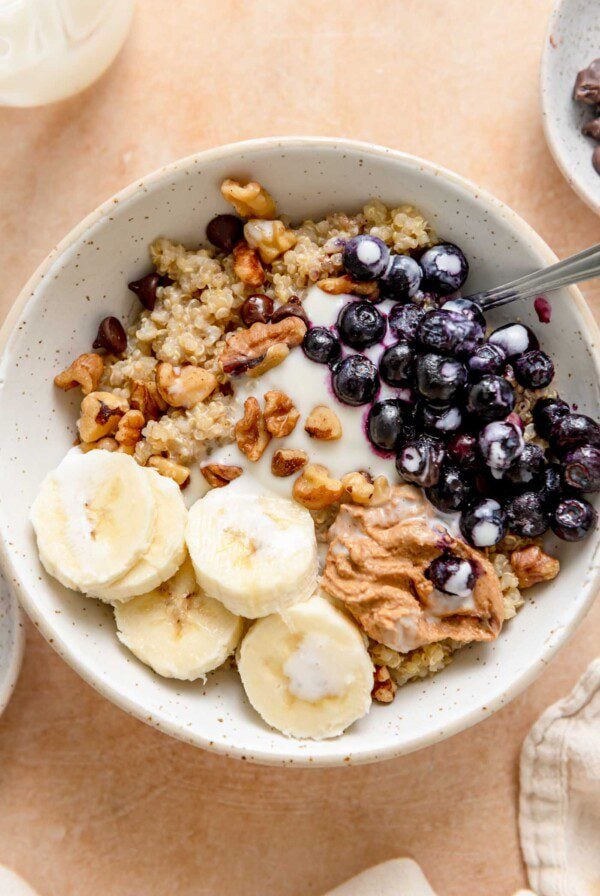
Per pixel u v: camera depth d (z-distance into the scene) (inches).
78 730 16.2
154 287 15.0
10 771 16.2
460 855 16.1
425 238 14.7
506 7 16.1
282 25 16.1
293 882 16.1
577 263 13.7
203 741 13.8
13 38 14.9
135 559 14.1
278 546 14.2
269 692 14.3
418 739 13.8
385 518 14.4
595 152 16.0
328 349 14.3
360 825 16.2
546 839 15.9
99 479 14.4
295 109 16.1
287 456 14.4
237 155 14.2
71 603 14.4
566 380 14.7
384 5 16.1
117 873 16.1
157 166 16.1
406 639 14.2
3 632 15.2
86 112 16.1
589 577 14.1
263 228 14.7
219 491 14.7
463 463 14.2
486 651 14.6
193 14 16.1
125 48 16.1
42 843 16.1
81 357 14.9
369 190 14.6
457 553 14.2
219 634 14.4
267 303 14.8
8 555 14.1
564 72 15.9
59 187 16.1
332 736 14.3
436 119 16.1
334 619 14.2
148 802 16.2
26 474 14.6
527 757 16.0
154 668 14.4
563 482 14.4
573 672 16.1
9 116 16.2
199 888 16.1
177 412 14.9
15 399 14.4
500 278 14.8
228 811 16.2
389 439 14.2
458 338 14.0
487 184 16.1
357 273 14.4
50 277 14.3
